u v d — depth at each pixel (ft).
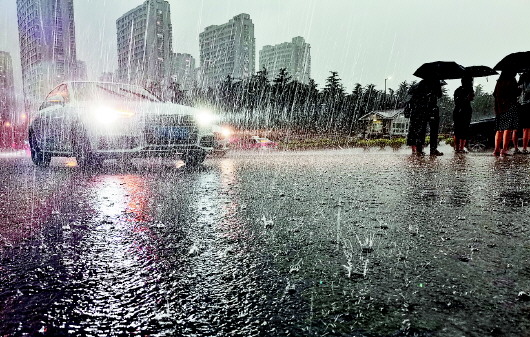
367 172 14.38
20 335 2.96
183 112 16.08
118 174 14.15
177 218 6.84
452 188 10.12
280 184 11.21
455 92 25.99
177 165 18.30
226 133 27.37
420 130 24.61
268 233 5.80
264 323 3.09
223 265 4.43
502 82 21.58
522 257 4.58
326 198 8.80
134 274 4.16
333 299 3.50
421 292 3.62
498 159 19.63
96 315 3.25
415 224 6.28
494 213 7.04
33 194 9.54
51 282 3.95
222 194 9.45
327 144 66.49
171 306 3.41
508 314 3.17
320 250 4.96
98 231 5.96
